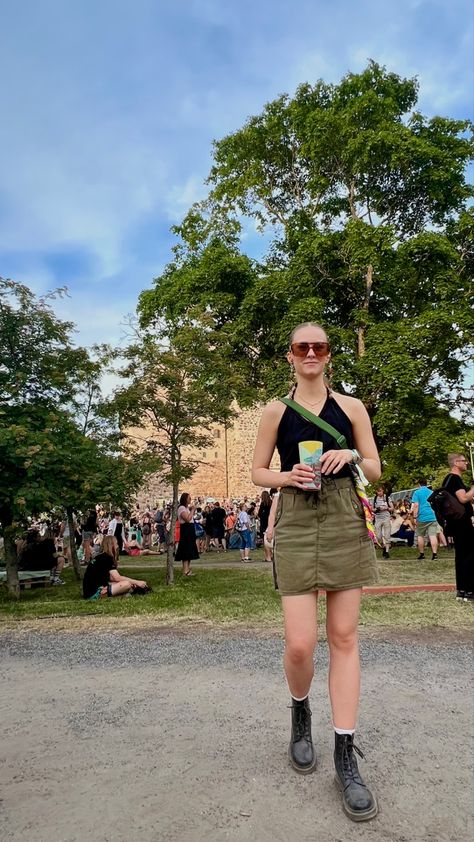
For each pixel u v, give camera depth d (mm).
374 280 16219
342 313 17406
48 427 9406
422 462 15586
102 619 7023
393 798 2422
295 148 18578
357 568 2488
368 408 16031
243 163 19375
